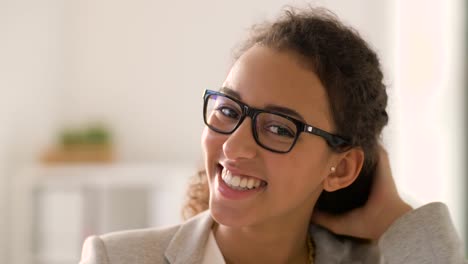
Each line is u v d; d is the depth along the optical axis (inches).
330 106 38.9
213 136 38.6
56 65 160.1
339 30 40.2
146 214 150.0
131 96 164.4
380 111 43.2
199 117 164.1
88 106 164.2
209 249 41.6
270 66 37.4
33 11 146.6
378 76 42.5
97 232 147.1
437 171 119.1
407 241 44.0
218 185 38.6
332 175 41.8
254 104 37.2
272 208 38.4
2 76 134.0
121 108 164.4
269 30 39.5
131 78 164.4
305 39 38.3
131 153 164.1
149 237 42.2
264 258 42.6
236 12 162.4
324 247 45.8
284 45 37.8
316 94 38.1
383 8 154.5
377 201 46.3
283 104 37.1
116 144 163.9
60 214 143.4
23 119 144.6
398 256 43.8
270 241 41.9
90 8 163.5
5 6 135.0
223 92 38.6
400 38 140.9
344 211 46.8
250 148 36.9
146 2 163.8
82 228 144.7
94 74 164.2
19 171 142.8
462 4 109.6
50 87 157.6
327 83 38.4
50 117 157.9
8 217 141.4
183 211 49.1
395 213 45.9
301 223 42.9
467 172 107.3
